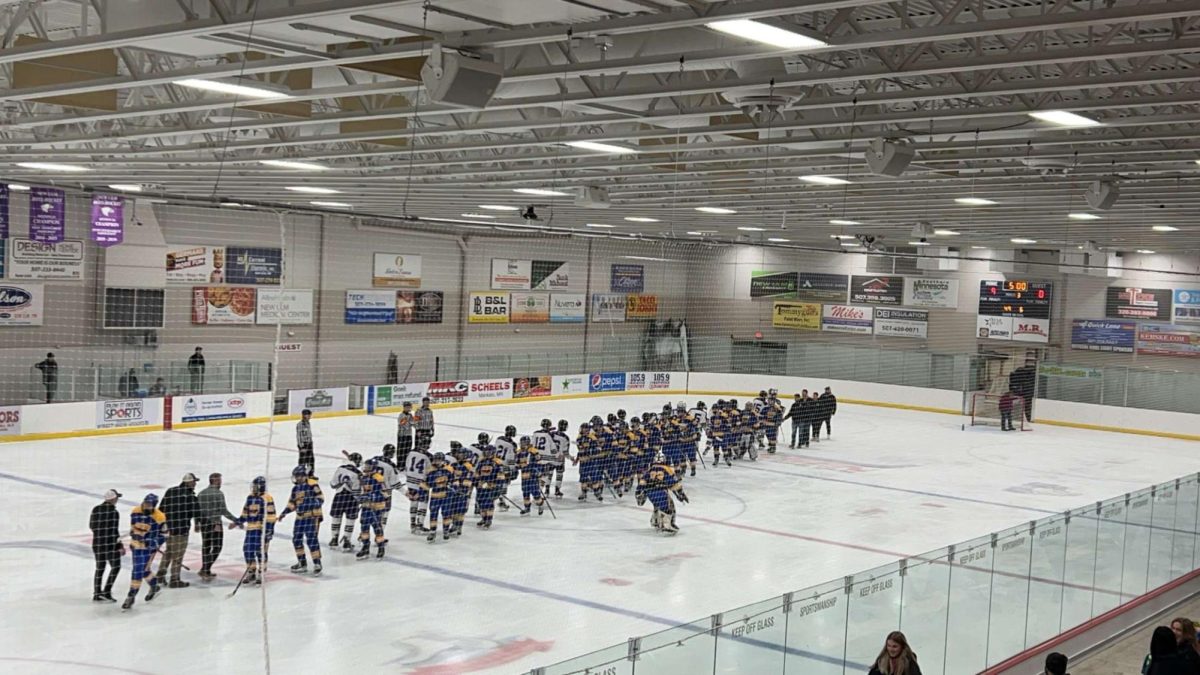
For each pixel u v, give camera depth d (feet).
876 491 76.59
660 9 28.73
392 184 83.82
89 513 58.75
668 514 60.85
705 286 139.23
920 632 32.86
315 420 98.89
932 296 139.95
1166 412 114.42
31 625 40.83
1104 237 113.29
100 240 65.16
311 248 105.19
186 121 57.98
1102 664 42.14
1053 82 37.01
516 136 60.13
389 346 111.55
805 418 97.30
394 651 39.58
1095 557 43.45
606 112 47.52
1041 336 134.10
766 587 50.08
